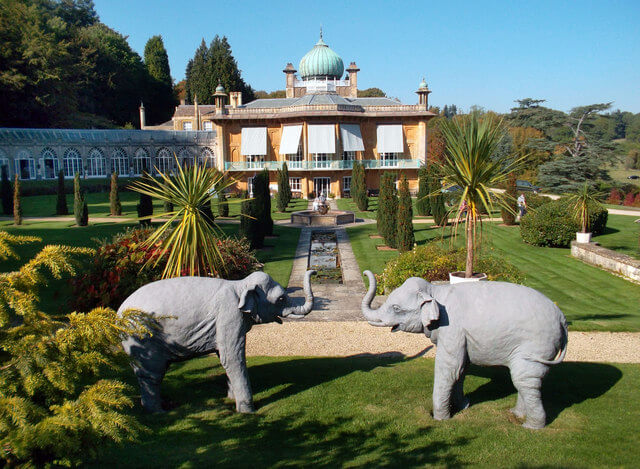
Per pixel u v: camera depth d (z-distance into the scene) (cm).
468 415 635
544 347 583
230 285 668
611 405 657
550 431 588
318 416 633
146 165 6041
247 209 2216
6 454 319
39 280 403
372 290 676
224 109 5419
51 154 5244
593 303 1373
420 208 3275
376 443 566
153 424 608
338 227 2961
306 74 6303
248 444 563
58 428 324
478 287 626
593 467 512
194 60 8569
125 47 8381
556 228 2164
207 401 686
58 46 5853
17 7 5534
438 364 619
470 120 1052
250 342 984
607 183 5284
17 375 364
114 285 1118
